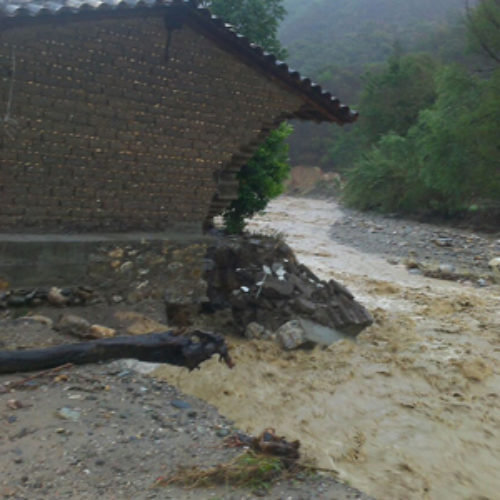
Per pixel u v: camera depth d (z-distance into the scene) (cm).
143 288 793
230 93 820
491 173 2189
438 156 2297
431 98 3416
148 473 414
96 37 698
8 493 373
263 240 981
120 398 533
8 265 686
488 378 786
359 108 3644
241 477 415
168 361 650
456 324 1059
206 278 879
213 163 842
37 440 438
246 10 1177
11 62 654
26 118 681
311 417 621
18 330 642
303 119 957
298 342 813
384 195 2950
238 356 757
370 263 1741
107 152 748
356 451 551
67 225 751
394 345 887
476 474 539
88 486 391
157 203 817
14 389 527
